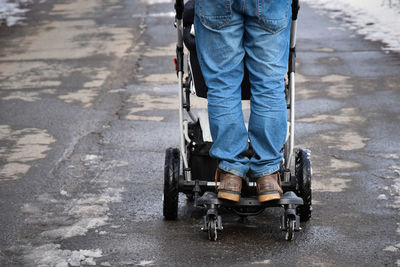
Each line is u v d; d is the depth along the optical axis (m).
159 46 14.36
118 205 5.94
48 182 6.65
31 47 14.65
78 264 4.58
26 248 4.94
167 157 5.46
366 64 12.36
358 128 8.55
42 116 9.41
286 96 5.46
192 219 5.56
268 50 4.62
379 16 17.55
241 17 4.59
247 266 4.50
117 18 18.25
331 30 15.84
